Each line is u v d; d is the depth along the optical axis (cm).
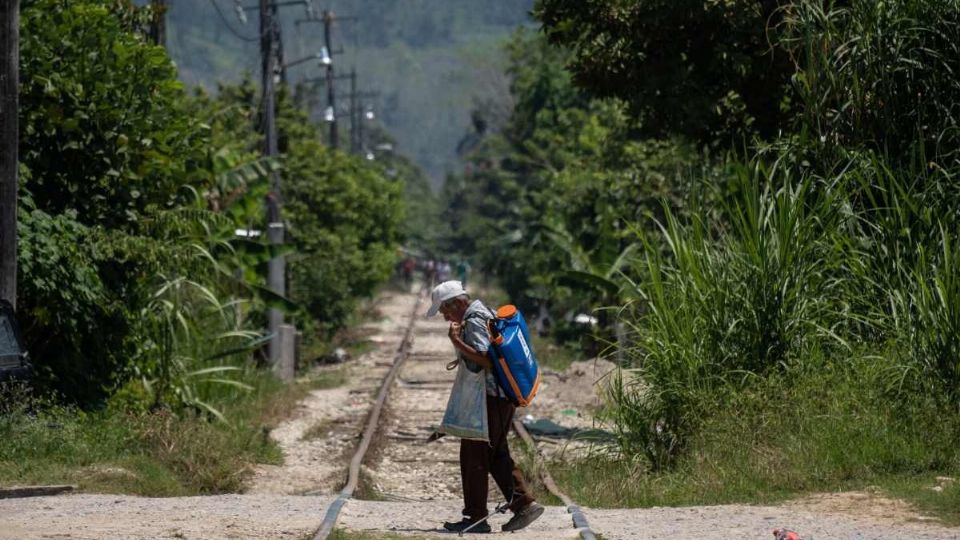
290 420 6481
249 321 8462
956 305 3747
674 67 5738
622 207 8469
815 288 4234
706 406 3997
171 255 5350
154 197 5741
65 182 5322
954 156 4500
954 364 3738
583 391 7306
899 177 4516
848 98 4641
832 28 4662
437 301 2942
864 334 4206
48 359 5016
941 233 4006
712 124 5819
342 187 12950
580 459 4472
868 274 4125
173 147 5781
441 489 4662
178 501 3519
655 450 4112
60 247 4912
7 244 4478
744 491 3519
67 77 5241
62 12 5234
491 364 2897
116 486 3888
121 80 5375
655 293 4406
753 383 3966
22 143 5162
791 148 4653
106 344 5225
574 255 9588
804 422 3784
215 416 5609
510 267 15900
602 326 10594
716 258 4278
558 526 3066
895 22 4522
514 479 2978
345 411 6950
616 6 5691
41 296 4834
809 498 3350
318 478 4672
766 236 4216
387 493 4469
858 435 3641
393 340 13288
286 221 11531
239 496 3731
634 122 6097
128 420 4775
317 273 11738
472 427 2897
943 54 4566
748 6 5391
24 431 4162
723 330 4138
